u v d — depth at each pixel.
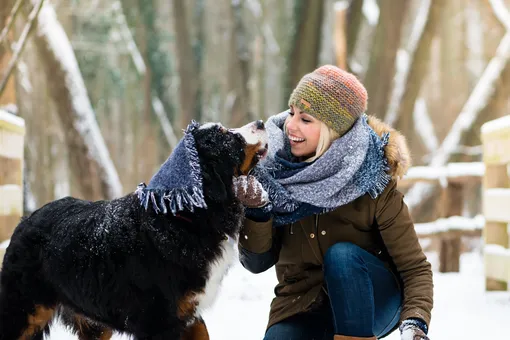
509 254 6.74
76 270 4.09
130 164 32.53
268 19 30.03
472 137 14.66
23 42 8.94
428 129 22.70
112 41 27.12
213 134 3.98
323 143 4.04
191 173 3.78
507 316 5.97
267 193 3.97
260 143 4.09
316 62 17.91
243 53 21.42
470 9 25.64
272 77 30.38
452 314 6.11
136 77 28.19
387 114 16.61
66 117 12.93
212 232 3.96
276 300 4.24
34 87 24.77
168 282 3.87
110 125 33.09
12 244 4.38
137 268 3.89
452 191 8.88
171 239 3.84
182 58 21.78
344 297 3.75
